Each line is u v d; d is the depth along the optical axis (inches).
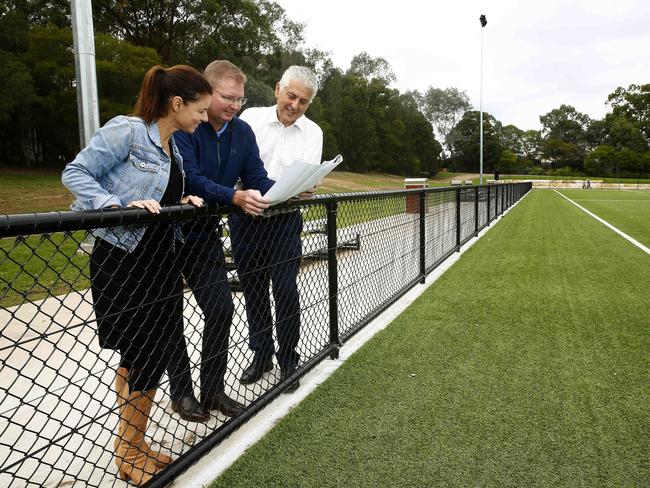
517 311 173.9
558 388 110.3
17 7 1469.0
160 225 73.6
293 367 111.8
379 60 3174.2
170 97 72.3
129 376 71.9
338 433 91.3
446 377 116.7
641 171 3661.4
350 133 2650.1
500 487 75.2
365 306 154.3
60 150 1567.4
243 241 104.7
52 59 1307.8
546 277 232.4
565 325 157.5
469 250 319.0
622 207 805.2
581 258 287.7
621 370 120.4
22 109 1270.9
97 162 68.0
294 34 2235.5
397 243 183.8
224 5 1603.1
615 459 82.4
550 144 4170.8
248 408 92.8
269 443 88.0
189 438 89.7
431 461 82.0
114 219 59.2
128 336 72.2
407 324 158.7
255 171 107.3
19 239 50.4
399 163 3053.6
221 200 85.4
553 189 2178.9
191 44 1619.1
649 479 77.0
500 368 122.2
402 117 3211.1
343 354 132.5
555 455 83.7
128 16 1544.0
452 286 213.6
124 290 70.2
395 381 114.7
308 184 93.9
